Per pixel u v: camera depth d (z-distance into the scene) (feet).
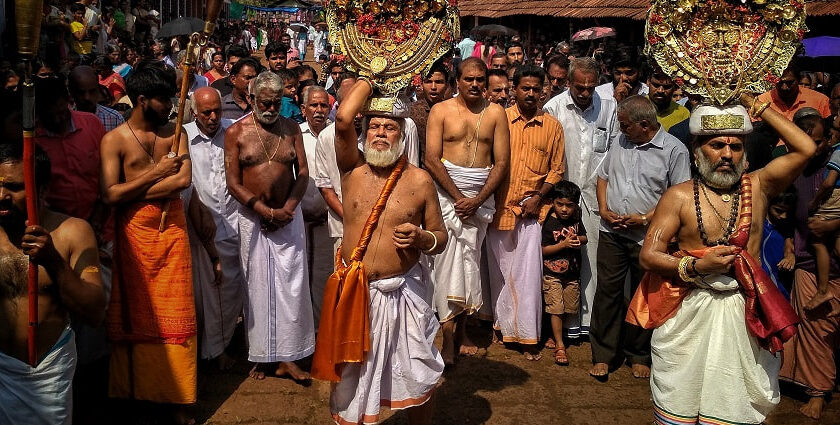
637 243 16.34
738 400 10.94
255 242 15.33
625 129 16.33
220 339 16.44
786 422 14.90
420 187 11.50
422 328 11.57
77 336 14.78
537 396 15.64
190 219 15.62
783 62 11.19
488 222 16.89
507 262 17.52
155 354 13.21
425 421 12.19
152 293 13.10
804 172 15.49
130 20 51.16
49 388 10.05
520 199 17.30
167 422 13.93
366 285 11.05
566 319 18.52
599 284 16.72
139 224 12.91
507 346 18.51
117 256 13.14
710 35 11.21
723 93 10.96
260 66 21.30
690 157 17.38
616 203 16.43
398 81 11.34
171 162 12.73
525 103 17.20
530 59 64.80
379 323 11.23
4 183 9.52
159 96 12.96
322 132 16.02
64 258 9.90
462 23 96.02
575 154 18.49
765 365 10.98
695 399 11.18
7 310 9.87
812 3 37.22
